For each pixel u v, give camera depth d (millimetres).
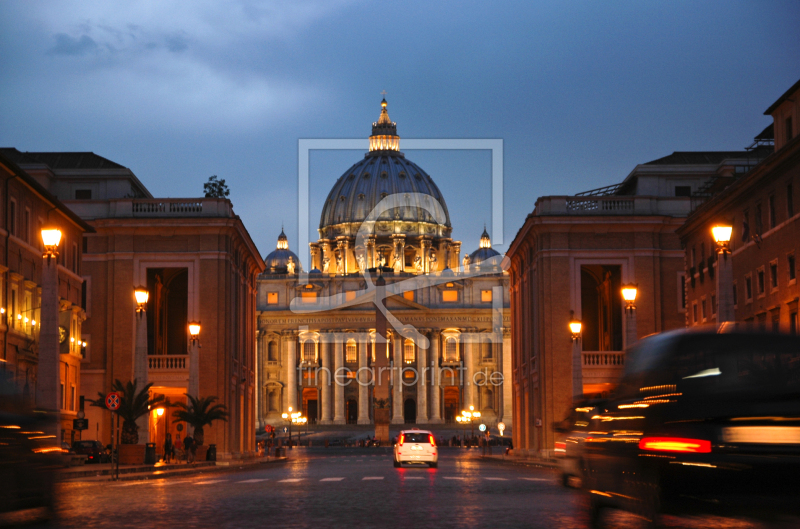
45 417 17062
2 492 14672
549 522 17109
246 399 86812
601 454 15273
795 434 11953
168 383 73812
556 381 72875
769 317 49500
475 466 55531
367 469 48969
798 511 11820
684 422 12320
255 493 25516
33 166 78250
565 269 74125
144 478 37406
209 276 74625
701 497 12109
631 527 15781
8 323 53688
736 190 53219
